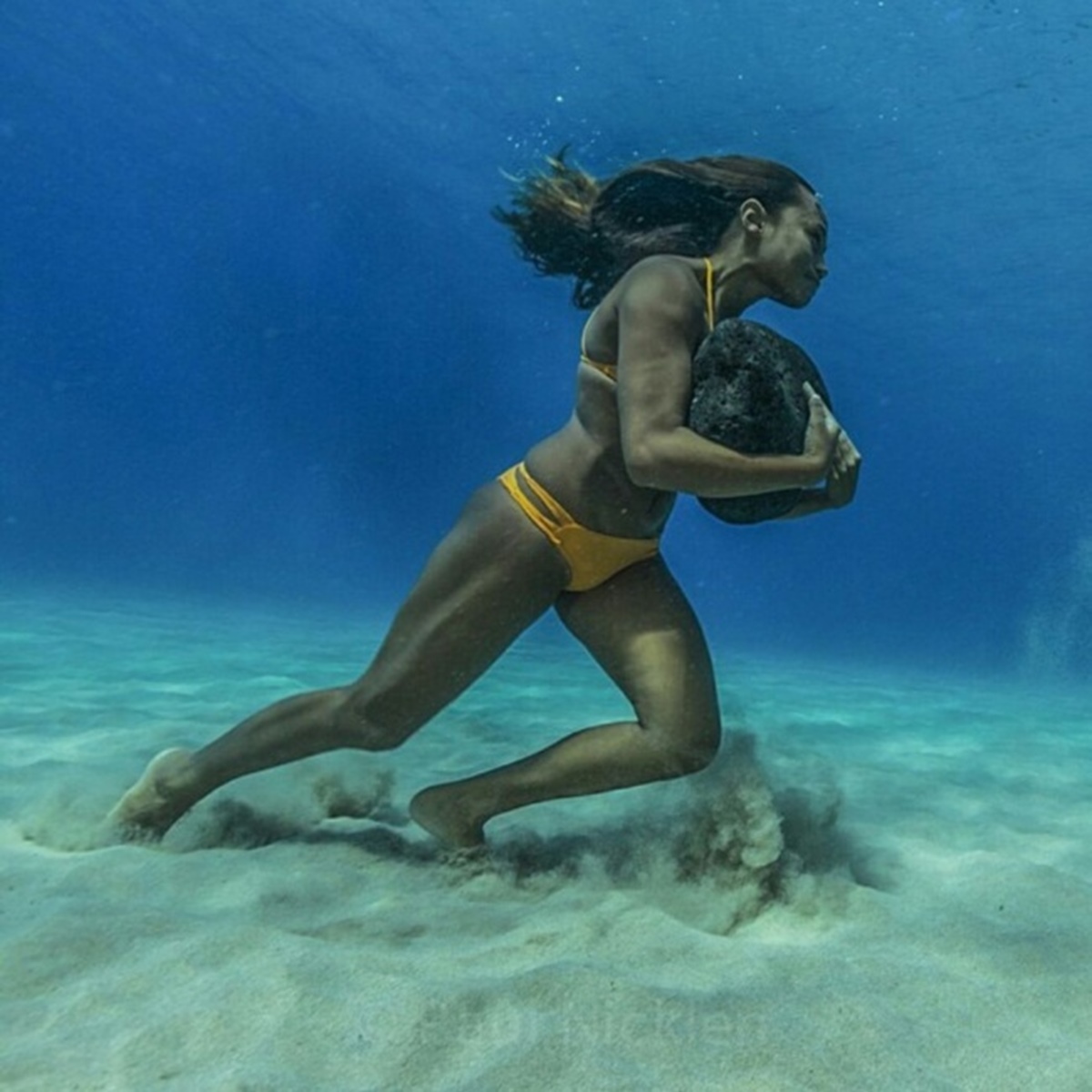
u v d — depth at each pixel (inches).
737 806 102.8
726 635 1029.8
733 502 99.7
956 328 1002.7
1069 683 611.8
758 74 604.7
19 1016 68.7
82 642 323.3
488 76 743.1
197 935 80.0
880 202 727.7
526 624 105.2
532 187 108.5
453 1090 61.0
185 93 1064.8
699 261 99.1
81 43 998.4
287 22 779.4
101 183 1771.7
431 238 1514.5
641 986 73.4
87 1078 60.7
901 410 1612.9
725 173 102.6
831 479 99.7
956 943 88.8
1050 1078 66.6
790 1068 65.1
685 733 100.4
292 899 94.0
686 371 92.0
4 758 147.9
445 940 85.1
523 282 1547.7
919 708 323.3
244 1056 63.6
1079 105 562.3
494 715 226.2
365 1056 64.3
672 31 589.0
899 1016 73.4
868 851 120.3
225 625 454.3
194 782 109.3
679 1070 64.3
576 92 705.0
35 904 89.4
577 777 103.0
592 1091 61.1
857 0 515.5
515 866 106.2
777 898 98.5
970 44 528.4
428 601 103.6
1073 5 478.9
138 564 1195.9
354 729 106.9
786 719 260.5
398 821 123.2
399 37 731.4
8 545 1400.1
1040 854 127.6
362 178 1218.6
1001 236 748.0
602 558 102.3
